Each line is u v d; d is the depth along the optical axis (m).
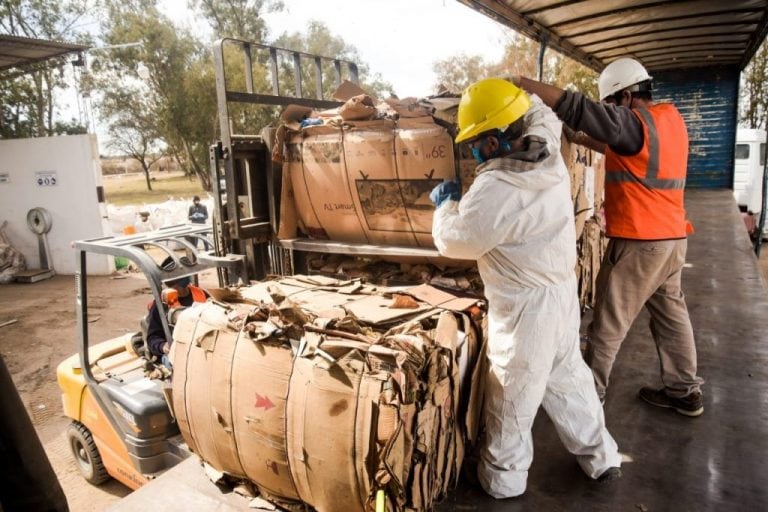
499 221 1.93
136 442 3.83
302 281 2.89
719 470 2.36
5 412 0.99
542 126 2.02
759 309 4.31
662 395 2.90
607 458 2.26
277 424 2.07
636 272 2.58
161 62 23.94
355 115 2.90
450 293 2.75
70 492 4.75
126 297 10.14
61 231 12.09
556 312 2.04
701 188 11.05
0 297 10.52
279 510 2.30
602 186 4.73
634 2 4.91
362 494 1.91
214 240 3.62
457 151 2.57
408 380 1.81
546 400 2.27
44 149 11.77
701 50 7.96
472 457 2.47
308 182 3.17
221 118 3.25
